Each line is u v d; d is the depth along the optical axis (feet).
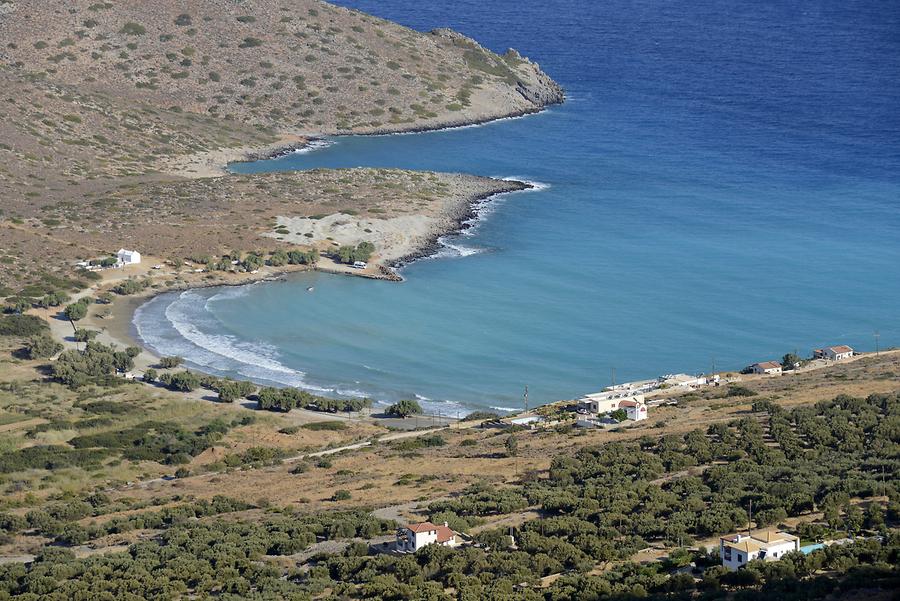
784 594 382.01
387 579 431.84
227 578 449.89
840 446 549.13
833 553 411.13
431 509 511.40
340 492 554.05
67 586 447.01
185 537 498.28
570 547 447.01
